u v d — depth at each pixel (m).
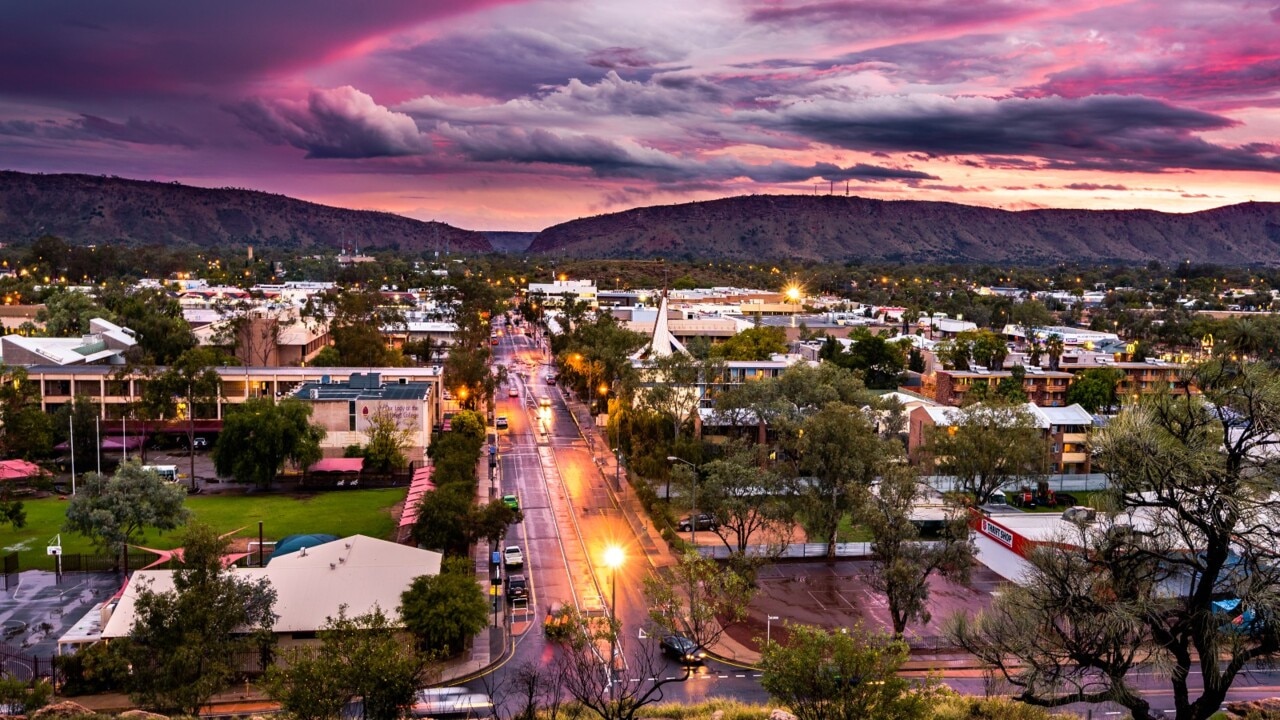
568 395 196.38
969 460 112.00
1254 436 36.50
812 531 94.31
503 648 70.81
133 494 88.69
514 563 90.38
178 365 131.50
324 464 123.50
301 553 75.50
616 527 104.81
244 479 118.38
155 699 53.97
